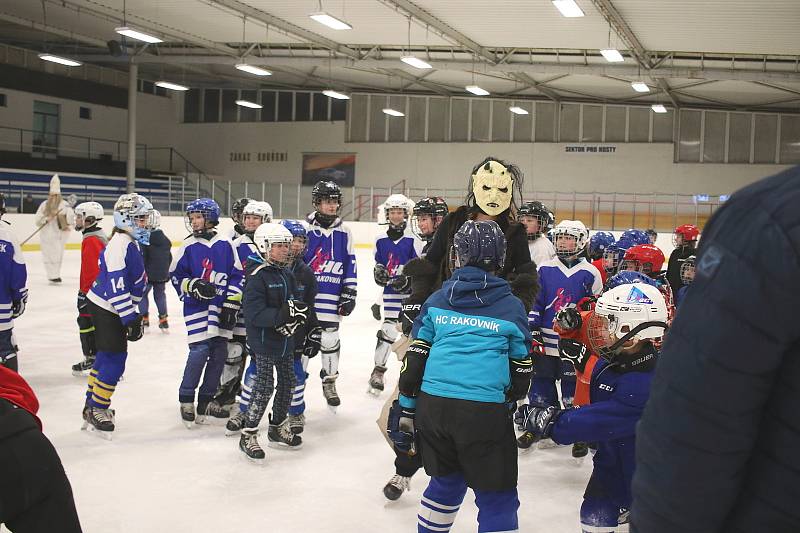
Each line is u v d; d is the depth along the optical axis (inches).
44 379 258.7
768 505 44.1
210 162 1355.8
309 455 187.8
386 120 1266.0
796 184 42.0
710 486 44.1
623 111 1147.3
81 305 259.1
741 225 43.0
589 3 580.1
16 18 871.1
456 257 117.4
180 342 334.0
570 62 822.5
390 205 248.4
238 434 202.4
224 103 1348.4
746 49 677.9
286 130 1318.9
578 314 133.9
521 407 111.5
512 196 137.4
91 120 1205.7
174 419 215.5
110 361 193.8
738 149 1103.6
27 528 70.4
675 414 44.4
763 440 44.4
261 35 853.8
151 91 1322.6
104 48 1055.6
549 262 192.2
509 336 111.0
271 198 1123.9
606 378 106.7
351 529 144.1
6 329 191.6
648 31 649.6
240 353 216.4
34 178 1042.7
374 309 254.5
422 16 681.0
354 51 884.0
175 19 802.2
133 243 189.5
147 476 170.2
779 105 1047.0
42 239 518.9
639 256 187.3
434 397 109.3
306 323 196.5
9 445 68.1
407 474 150.9
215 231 207.8
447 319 111.5
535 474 178.5
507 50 814.5
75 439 195.0
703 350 43.2
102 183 1128.2
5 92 1087.0
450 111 1233.4
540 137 1187.3
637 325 102.1
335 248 230.2
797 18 570.6
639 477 47.6
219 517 148.6
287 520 147.9
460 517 151.9
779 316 41.0
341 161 1290.6
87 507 152.0
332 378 229.9
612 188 1151.6
